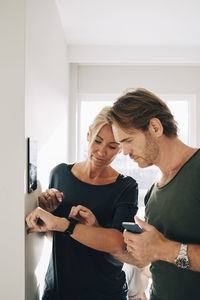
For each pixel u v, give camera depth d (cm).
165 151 100
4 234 114
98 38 297
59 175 139
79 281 128
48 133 178
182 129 362
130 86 352
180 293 96
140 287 211
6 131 114
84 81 351
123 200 129
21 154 114
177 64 344
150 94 103
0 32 114
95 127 124
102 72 352
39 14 145
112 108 106
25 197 116
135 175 354
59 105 239
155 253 90
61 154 256
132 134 101
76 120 344
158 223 103
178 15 245
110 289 132
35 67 135
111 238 115
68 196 134
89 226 116
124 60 318
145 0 218
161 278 101
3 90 114
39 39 145
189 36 293
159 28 272
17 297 114
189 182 92
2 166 114
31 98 127
